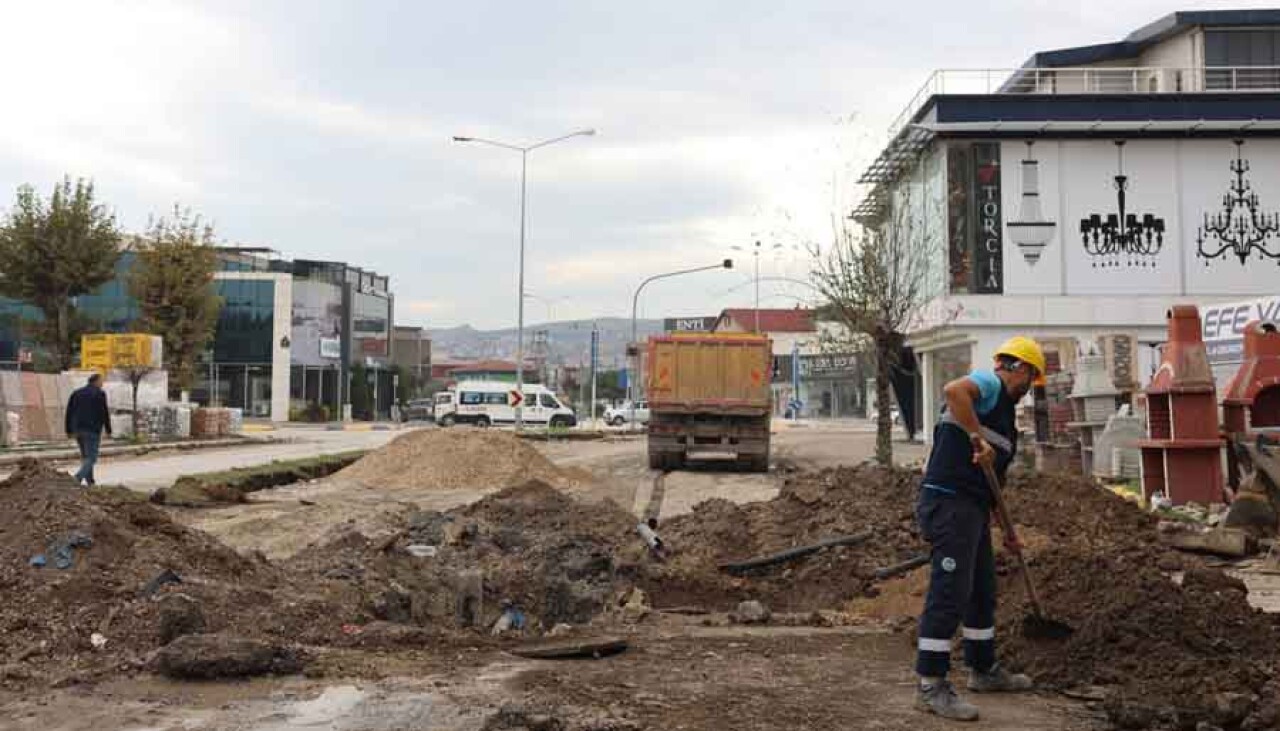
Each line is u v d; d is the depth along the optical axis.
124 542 8.30
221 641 6.59
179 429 42.53
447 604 9.52
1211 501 15.34
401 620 8.95
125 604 7.40
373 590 9.09
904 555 10.76
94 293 48.69
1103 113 36.66
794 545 11.22
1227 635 6.45
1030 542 10.62
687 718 5.59
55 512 8.25
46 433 37.56
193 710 5.75
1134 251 37.16
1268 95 36.28
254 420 76.56
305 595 8.47
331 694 6.07
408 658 7.05
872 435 48.84
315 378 81.94
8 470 26.00
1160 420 16.05
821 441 42.41
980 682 6.19
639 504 19.45
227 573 8.66
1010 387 6.07
